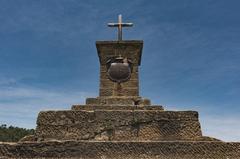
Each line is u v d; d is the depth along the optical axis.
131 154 13.23
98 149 13.29
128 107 15.19
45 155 13.23
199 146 13.34
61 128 14.38
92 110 14.99
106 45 17.06
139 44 16.98
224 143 13.36
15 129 51.72
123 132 14.29
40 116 14.54
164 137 14.21
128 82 16.64
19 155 13.20
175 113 14.45
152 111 14.46
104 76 16.78
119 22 17.38
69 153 13.26
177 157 13.23
